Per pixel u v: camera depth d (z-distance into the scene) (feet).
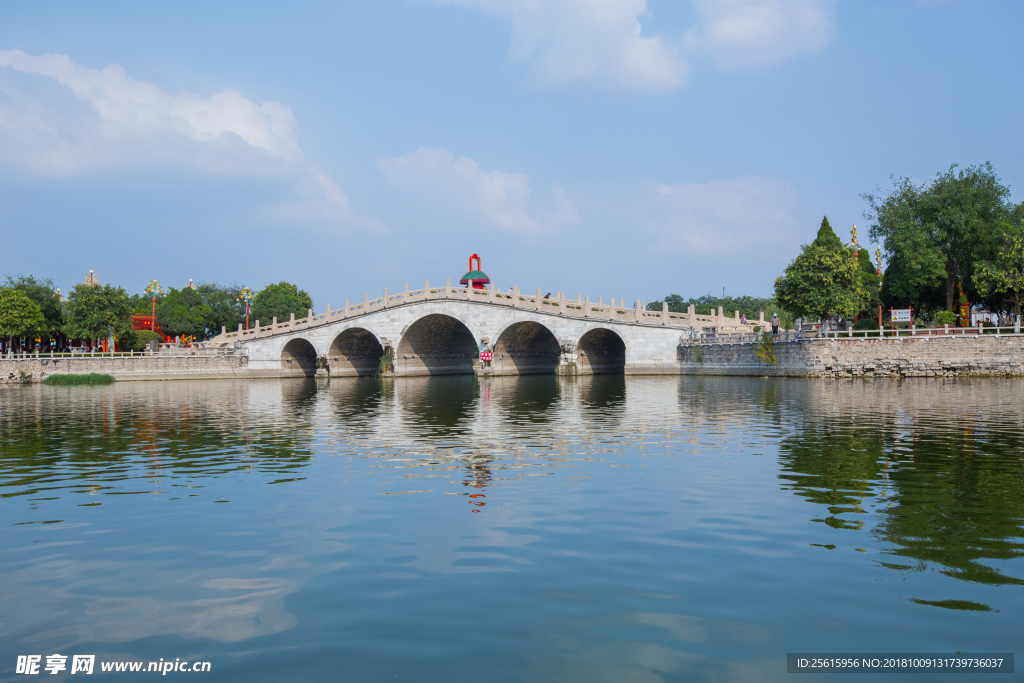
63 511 47.14
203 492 52.29
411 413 111.55
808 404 106.52
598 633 27.30
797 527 40.16
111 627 28.73
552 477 54.95
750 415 94.27
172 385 224.53
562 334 221.66
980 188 180.14
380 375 257.75
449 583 32.58
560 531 40.24
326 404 134.00
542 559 35.58
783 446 67.41
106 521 44.55
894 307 211.61
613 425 87.66
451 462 63.10
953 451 62.54
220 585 33.06
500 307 231.30
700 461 60.59
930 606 29.25
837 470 55.36
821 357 166.09
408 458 65.87
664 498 47.32
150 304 384.88
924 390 127.13
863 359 164.55
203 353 266.16
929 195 185.16
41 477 59.00
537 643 26.61
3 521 44.73
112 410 125.70
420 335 257.75
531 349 264.11
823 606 29.40
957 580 31.94
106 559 37.11
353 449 72.38
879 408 98.12
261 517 44.80
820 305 189.26
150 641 27.37
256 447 75.05
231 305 403.75
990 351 155.53
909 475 52.90
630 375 210.18
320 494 50.85
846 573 32.96
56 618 29.73
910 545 36.78
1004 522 40.55
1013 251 169.58
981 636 26.63
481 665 25.00
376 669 24.89
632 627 27.76
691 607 29.53
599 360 248.11
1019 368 152.87
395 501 48.16
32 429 94.89
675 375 204.13
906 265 180.86
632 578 32.76
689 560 35.01
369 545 38.45
